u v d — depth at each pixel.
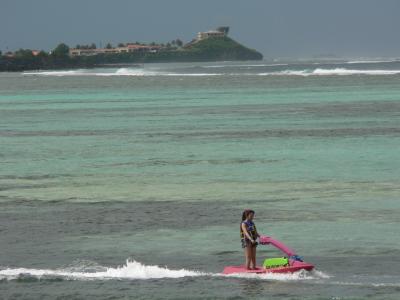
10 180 112.25
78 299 56.19
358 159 126.19
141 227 79.75
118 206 91.38
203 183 106.69
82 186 105.94
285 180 107.69
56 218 84.75
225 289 57.69
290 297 55.62
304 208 87.94
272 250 70.12
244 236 61.53
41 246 72.25
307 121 195.75
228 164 124.31
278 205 90.12
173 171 118.12
